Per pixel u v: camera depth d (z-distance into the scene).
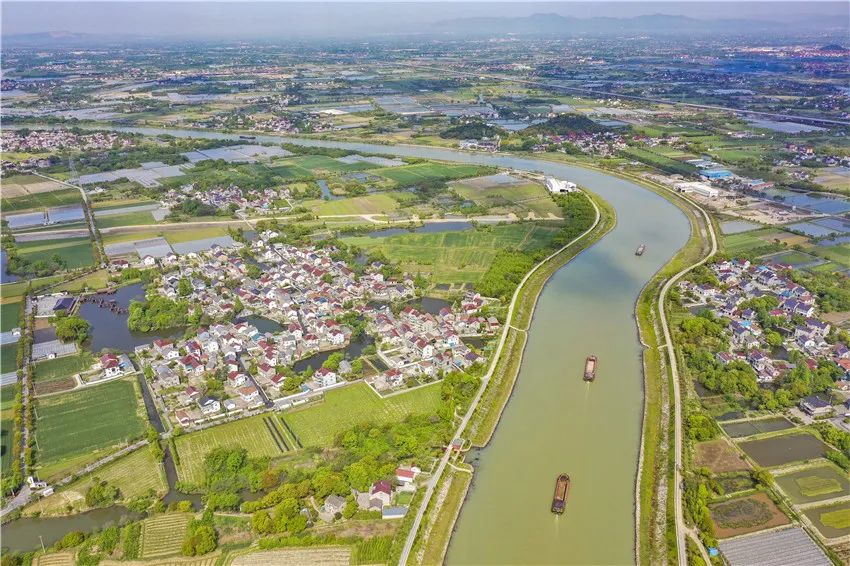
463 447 173.88
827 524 145.62
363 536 142.25
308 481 154.38
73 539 139.38
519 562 137.50
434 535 143.38
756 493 155.50
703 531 143.38
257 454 170.38
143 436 177.50
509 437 180.62
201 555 136.88
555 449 175.62
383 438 173.50
